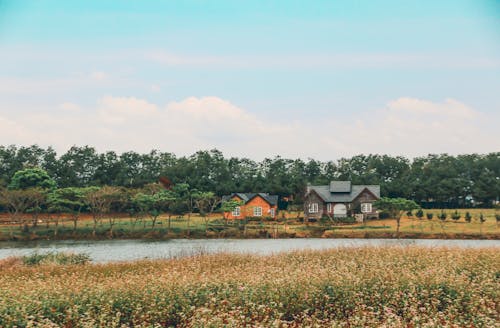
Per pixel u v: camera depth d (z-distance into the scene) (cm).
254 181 12812
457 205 11725
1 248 6269
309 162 15238
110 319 1681
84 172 13625
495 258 2577
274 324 1484
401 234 7194
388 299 1841
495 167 13588
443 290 1919
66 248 6150
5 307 1666
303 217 9619
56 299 1817
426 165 13562
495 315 1692
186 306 1748
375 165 14762
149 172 14225
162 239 7606
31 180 9231
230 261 3027
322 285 1927
